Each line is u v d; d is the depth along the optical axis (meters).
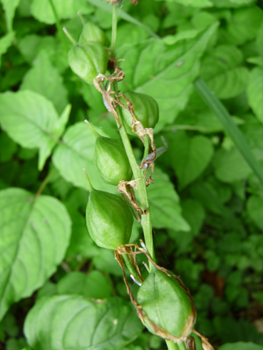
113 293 0.22
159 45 0.17
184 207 0.26
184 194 0.27
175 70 0.18
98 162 0.08
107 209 0.07
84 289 0.20
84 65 0.07
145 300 0.07
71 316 0.14
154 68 0.18
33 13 0.20
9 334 0.25
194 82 0.19
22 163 0.26
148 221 0.07
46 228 0.19
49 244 0.18
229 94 0.24
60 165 0.19
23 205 0.19
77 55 0.07
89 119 0.20
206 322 0.27
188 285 0.29
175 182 0.27
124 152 0.08
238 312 0.29
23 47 0.24
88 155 0.18
